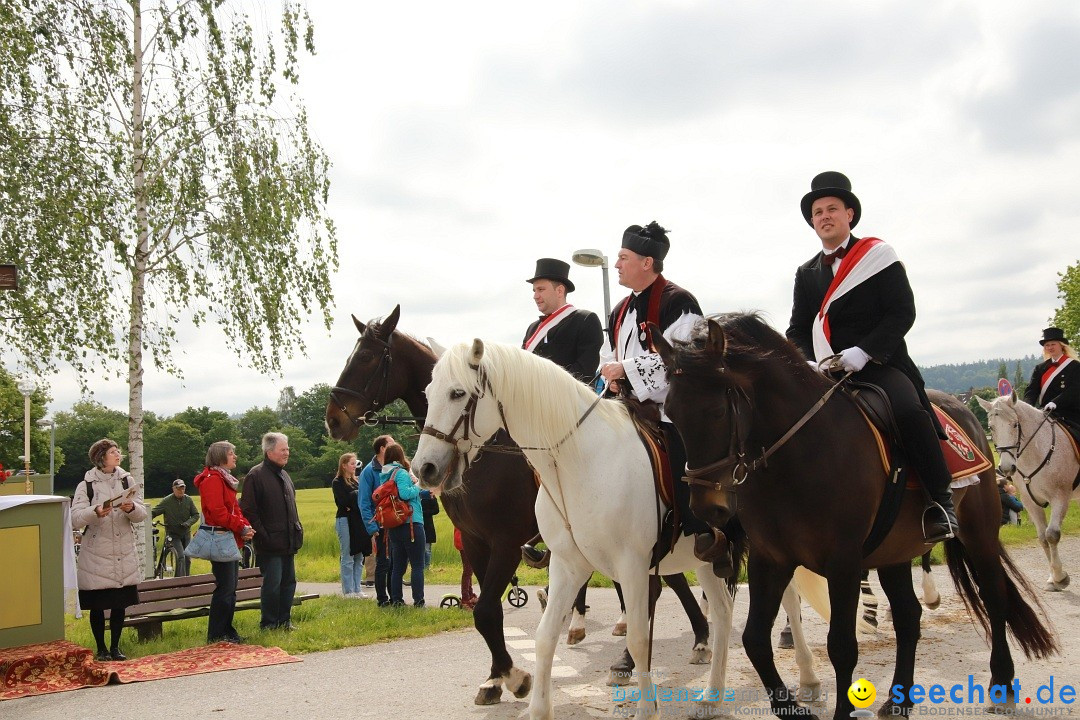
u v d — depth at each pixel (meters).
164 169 14.41
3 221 13.64
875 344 4.47
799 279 5.18
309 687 6.52
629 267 5.46
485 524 5.62
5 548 7.13
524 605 10.56
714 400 3.89
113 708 6.06
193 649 8.04
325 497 54.31
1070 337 41.75
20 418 37.78
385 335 6.51
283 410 109.38
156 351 14.87
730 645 7.37
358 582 11.66
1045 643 5.16
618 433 4.82
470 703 5.81
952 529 4.21
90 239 13.86
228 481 8.53
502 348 4.72
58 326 14.05
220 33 14.59
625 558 4.67
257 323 14.81
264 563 8.91
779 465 4.10
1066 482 9.53
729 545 4.94
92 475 7.72
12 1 13.68
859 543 4.12
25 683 6.65
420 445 4.60
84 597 7.61
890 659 6.48
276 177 14.93
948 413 5.32
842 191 4.80
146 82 14.55
